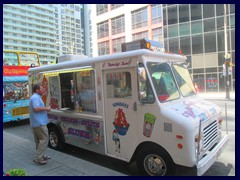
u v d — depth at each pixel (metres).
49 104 6.68
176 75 5.12
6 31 24.50
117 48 37.62
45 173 4.62
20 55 12.26
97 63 5.15
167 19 28.33
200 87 26.67
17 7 25.95
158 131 4.21
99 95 5.16
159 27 31.70
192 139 3.90
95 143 5.36
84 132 5.63
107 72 4.99
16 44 25.39
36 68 7.04
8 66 10.98
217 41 25.42
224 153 5.95
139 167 4.56
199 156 4.10
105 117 5.11
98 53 40.66
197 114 4.34
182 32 27.42
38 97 5.25
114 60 4.82
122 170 5.23
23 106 11.40
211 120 4.71
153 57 4.64
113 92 4.91
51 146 6.77
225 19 21.94
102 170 4.74
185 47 27.38
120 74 4.76
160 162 4.29
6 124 11.90
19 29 25.98
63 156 5.67
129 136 4.69
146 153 4.45
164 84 4.62
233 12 24.33
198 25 26.42
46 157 5.32
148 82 4.36
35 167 4.96
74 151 6.59
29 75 7.34
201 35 26.30
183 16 27.25
